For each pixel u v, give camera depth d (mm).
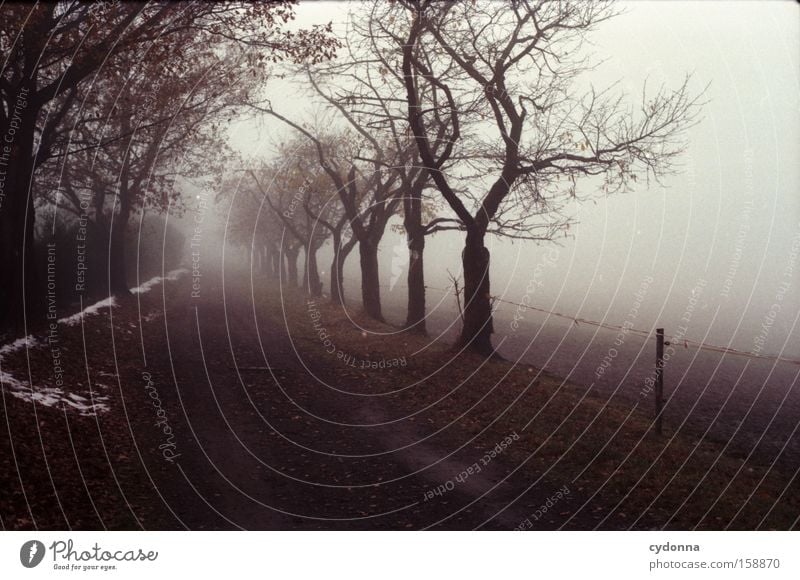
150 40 13633
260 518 7641
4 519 6730
